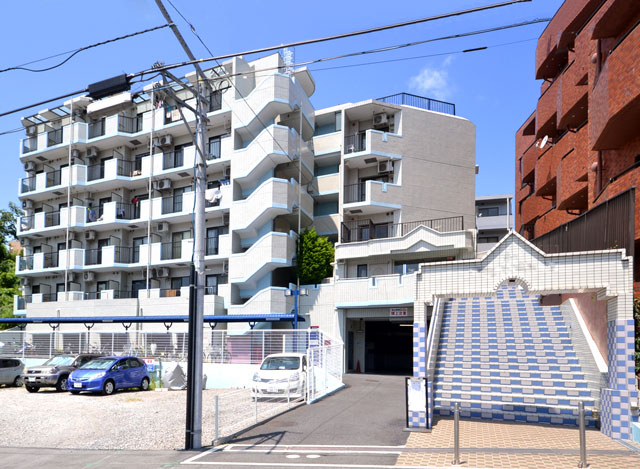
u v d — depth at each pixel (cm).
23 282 3784
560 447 957
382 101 3048
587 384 1242
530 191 2986
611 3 1317
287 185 2733
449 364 1476
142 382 2181
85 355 2341
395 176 2905
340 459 917
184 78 3159
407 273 2536
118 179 3359
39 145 3719
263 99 2827
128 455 1033
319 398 1606
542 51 2253
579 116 1884
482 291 1139
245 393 1812
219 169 3120
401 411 1388
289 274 2973
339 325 2598
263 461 924
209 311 2719
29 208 3819
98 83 1073
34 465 976
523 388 1259
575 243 1408
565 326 1578
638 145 1342
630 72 1153
